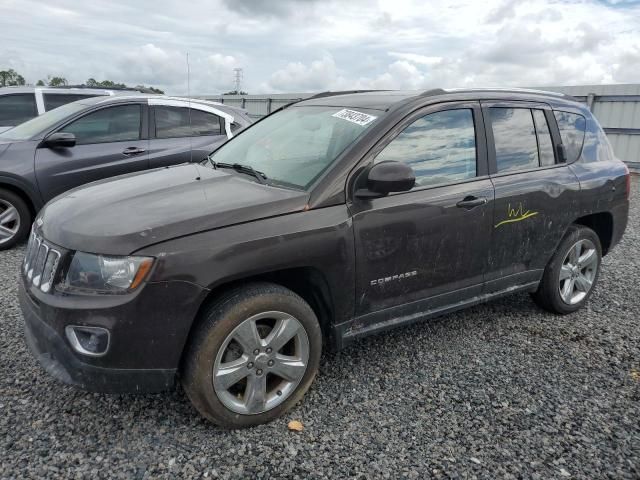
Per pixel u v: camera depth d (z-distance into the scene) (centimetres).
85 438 257
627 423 285
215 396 255
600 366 349
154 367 243
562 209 391
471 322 415
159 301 236
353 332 303
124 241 236
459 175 338
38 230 281
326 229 275
